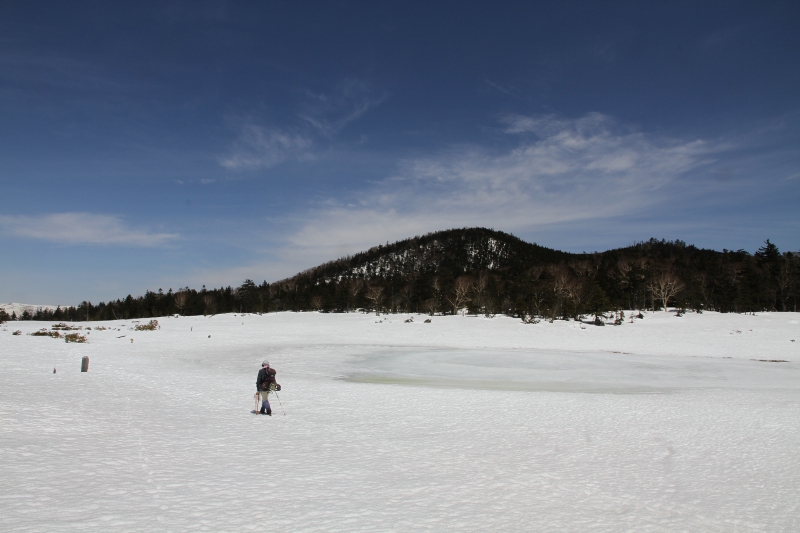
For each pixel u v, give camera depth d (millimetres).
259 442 11133
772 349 43469
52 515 6359
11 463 8531
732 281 88438
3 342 35062
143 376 22062
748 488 8891
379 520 6805
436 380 25125
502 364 32562
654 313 73125
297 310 103375
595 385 24016
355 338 52250
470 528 6668
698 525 7141
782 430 13633
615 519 7266
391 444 11469
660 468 10055
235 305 109438
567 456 10805
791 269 87938
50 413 12844
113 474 8266
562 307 72250
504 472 9484
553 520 7121
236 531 6160
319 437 11914
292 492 7844
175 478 8250
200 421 13141
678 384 24609
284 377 24641
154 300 110188
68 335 43062
